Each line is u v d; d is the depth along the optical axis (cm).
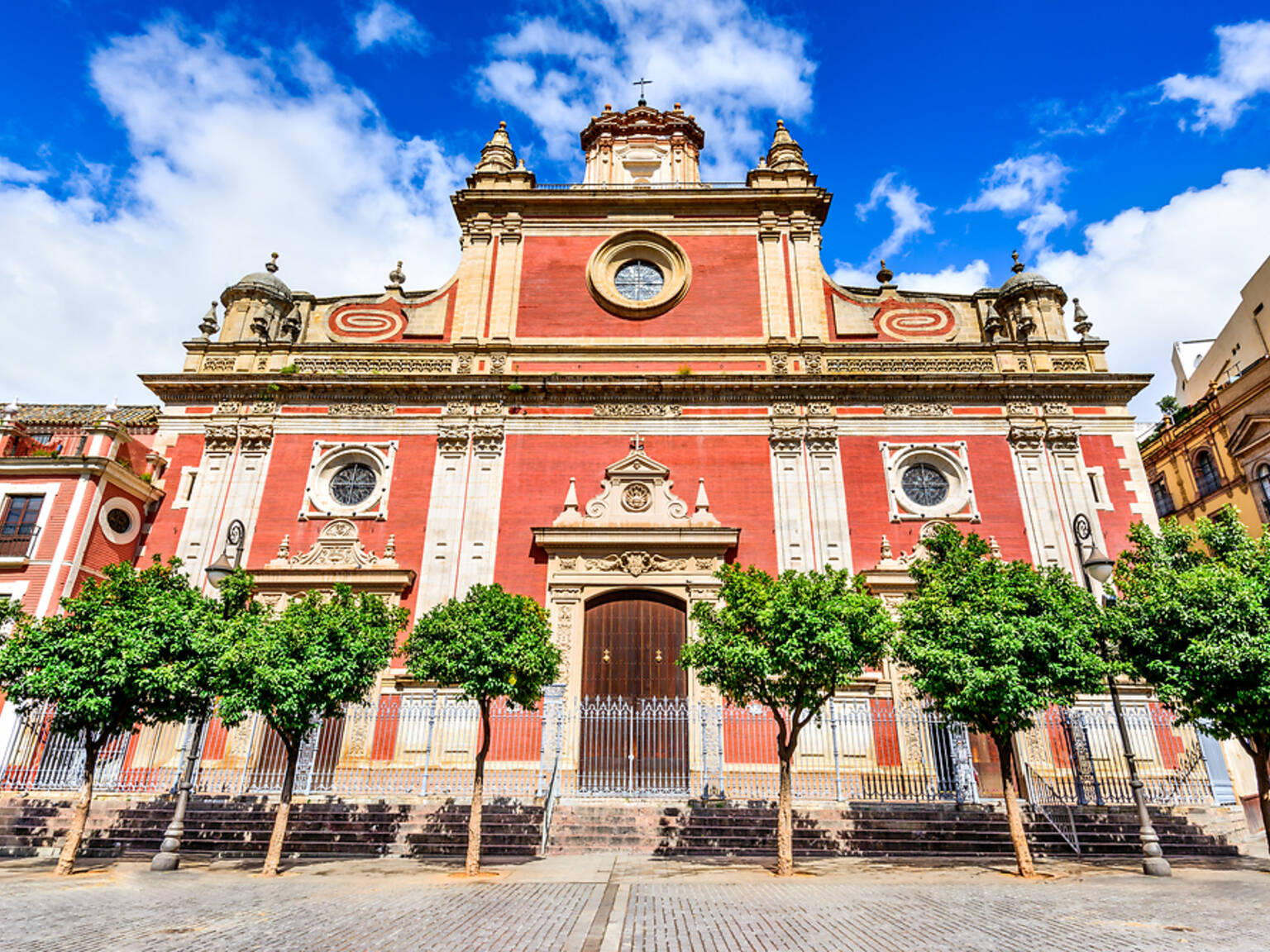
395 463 2500
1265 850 1750
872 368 2616
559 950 818
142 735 2127
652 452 2505
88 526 2211
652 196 2875
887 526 2395
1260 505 2750
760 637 1500
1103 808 1841
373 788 2028
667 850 1664
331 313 2795
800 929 914
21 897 1145
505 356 2656
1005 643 1392
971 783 1931
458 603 1587
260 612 1636
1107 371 2556
